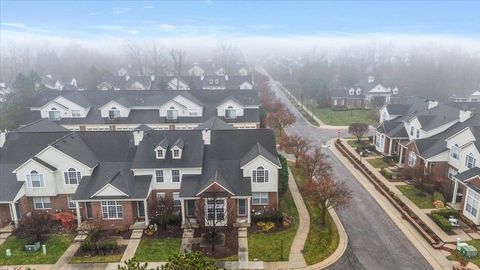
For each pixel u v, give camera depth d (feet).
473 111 180.34
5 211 126.52
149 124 220.23
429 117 182.70
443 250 108.78
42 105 238.07
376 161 187.73
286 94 457.27
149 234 119.85
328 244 112.68
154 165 130.93
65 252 110.83
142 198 123.03
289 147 188.85
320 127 273.13
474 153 136.26
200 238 117.29
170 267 66.49
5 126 229.04
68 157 129.08
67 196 132.46
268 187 131.44
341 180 165.17
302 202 142.20
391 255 107.34
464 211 127.13
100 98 241.35
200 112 224.94
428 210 132.77
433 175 153.07
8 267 103.55
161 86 344.49
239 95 251.60
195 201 125.49
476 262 102.06
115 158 138.41
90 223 121.90
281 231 120.67
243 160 134.41
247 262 104.32
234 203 125.59
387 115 225.35
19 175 128.06
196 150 136.67
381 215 131.75
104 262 105.60
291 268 101.86
